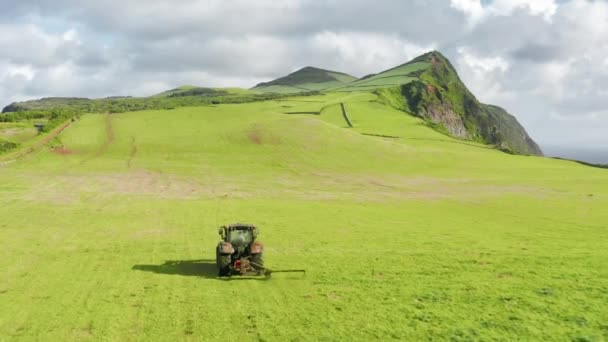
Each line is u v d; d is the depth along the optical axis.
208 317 14.13
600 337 12.41
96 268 20.17
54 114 123.56
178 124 115.00
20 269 19.83
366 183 65.31
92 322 13.70
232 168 76.88
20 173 64.19
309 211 39.28
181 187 56.53
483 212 40.56
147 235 28.05
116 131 105.06
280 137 102.00
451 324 13.48
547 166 96.44
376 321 13.77
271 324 13.54
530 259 21.97
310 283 17.95
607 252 23.80
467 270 19.94
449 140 152.75
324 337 12.58
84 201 43.09
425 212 40.16
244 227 19.89
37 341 12.40
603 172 86.00
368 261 21.67
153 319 13.96
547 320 13.74
